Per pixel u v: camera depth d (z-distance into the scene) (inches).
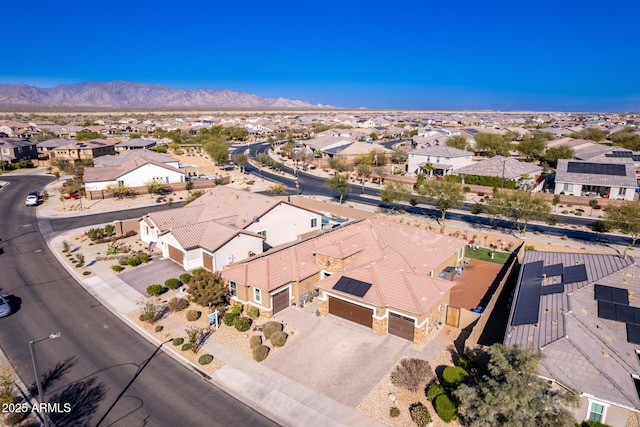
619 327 970.1
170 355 1088.8
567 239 2016.5
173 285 1471.5
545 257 1382.9
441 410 836.6
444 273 1537.9
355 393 937.5
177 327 1224.2
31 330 1211.2
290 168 4303.6
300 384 969.5
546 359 850.8
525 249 1828.2
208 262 1620.3
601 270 1169.4
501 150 4473.4
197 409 893.2
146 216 1867.6
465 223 2340.1
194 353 1090.1
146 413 878.4
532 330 969.5
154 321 1256.2
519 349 807.1
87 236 2044.8
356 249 1390.3
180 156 4899.1
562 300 1055.0
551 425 705.6
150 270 1642.5
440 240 1603.1
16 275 1598.2
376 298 1163.3
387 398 919.0
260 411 890.1
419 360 1012.5
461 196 2190.0
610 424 786.8
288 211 1924.2
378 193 3181.6
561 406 779.4
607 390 786.8
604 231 1911.9
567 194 2869.1
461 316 1201.4
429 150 3799.2
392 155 4411.9
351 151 4520.2
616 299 1039.6
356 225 1599.4
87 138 5418.3
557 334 912.3
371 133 6801.2
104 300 1397.6
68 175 3703.3
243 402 917.2
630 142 4690.0
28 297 1418.6
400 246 1480.1
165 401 916.6
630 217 1766.7
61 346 1128.2
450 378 917.8
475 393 772.0
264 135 7632.9
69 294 1441.9
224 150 4210.1
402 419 856.3
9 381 899.4
